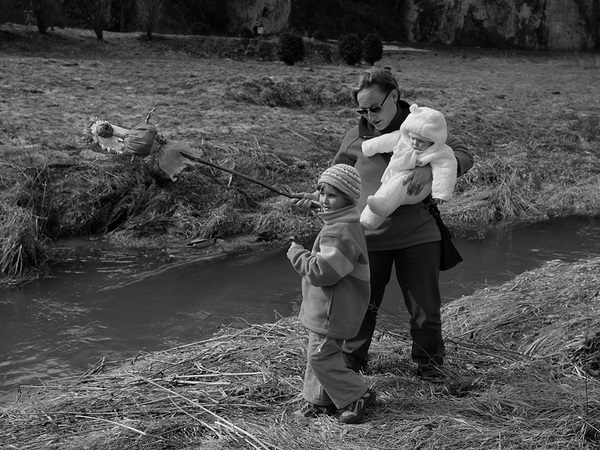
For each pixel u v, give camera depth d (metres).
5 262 8.04
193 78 18.36
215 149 11.84
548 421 4.17
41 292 7.67
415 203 4.60
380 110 4.57
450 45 39.53
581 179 13.16
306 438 4.03
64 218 9.38
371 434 4.08
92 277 8.11
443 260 4.75
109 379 5.07
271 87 17.44
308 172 11.90
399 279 4.78
